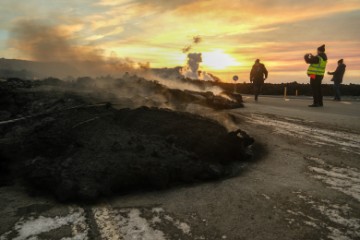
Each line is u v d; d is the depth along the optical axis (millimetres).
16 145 5621
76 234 3631
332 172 5492
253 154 6625
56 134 5527
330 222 3848
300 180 5148
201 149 5789
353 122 9656
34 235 3611
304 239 3514
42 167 4801
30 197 4586
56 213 4102
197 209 4215
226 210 4172
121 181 4719
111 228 3756
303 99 19297
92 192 4379
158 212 4141
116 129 5699
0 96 7727
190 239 3543
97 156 4906
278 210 4148
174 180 5094
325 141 7430
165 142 5500
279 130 8508
